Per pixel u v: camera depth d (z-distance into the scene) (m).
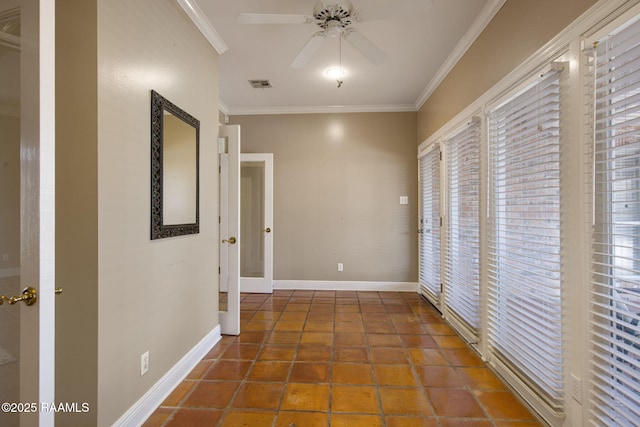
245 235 4.38
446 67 3.03
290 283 4.42
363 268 4.35
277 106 4.31
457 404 1.80
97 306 1.34
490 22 2.20
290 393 1.91
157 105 1.76
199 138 2.31
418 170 4.25
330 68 3.16
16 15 0.99
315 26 2.42
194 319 2.25
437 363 2.29
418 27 2.46
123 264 1.50
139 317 1.63
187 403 1.81
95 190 1.34
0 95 1.05
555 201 1.58
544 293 1.61
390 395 1.89
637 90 1.21
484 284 2.28
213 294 2.59
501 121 2.06
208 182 2.48
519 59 1.85
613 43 1.25
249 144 4.43
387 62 3.03
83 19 1.34
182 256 2.08
